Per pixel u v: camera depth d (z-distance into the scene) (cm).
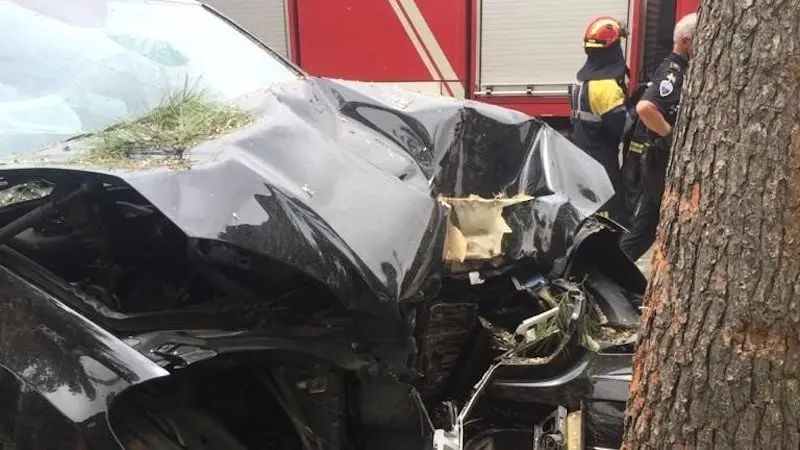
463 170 266
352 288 186
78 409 166
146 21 324
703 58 150
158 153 203
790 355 142
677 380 156
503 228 256
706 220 149
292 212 189
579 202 274
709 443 152
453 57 742
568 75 719
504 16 721
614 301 281
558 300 258
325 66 779
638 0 683
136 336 183
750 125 140
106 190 205
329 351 202
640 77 696
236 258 194
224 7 793
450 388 259
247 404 221
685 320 154
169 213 175
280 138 213
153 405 191
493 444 239
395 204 208
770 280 141
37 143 245
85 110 266
